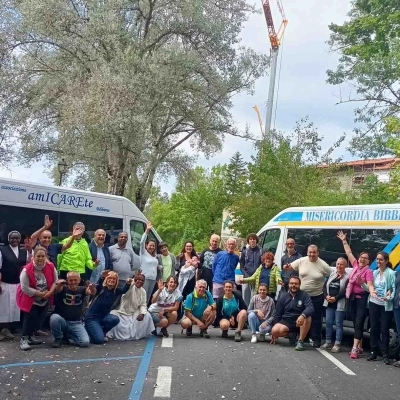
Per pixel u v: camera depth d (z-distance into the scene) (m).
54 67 26.89
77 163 26.81
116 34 25.69
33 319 9.57
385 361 9.85
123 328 10.84
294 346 10.99
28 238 11.65
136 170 27.78
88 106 23.27
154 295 11.47
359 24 26.08
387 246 11.32
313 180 22.89
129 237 14.51
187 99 28.94
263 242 14.68
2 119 27.03
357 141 26.41
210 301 11.52
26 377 7.73
